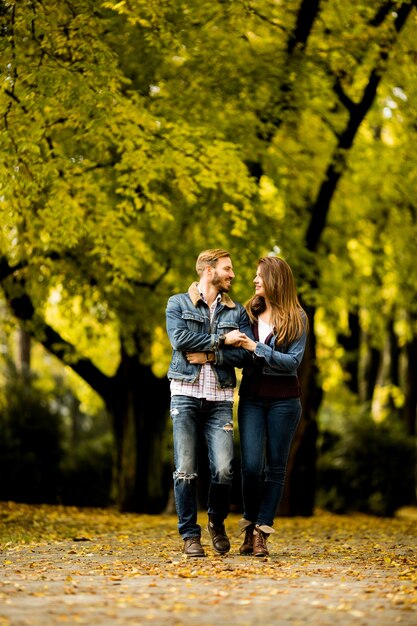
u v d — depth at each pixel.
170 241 17.44
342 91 17.23
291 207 18.59
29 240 15.89
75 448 24.64
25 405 22.73
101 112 12.98
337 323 21.64
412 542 11.00
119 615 5.43
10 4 12.20
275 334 8.44
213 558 8.11
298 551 9.36
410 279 20.91
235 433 22.16
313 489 20.27
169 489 23.66
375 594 6.20
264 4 15.91
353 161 19.42
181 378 8.27
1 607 5.64
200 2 14.76
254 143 16.45
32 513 16.73
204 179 14.17
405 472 25.08
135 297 18.31
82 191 14.16
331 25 16.53
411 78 17.31
